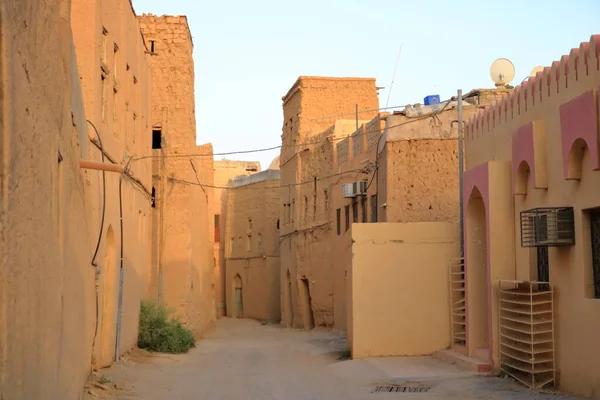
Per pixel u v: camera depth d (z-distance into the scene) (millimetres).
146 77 21594
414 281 17922
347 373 15227
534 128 12305
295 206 35594
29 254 5797
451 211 21000
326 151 31562
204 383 13914
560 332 11695
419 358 17094
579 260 11008
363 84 35844
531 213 11922
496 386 12258
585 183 10805
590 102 10258
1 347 4949
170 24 26203
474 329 15688
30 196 5863
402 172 21266
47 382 6559
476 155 16500
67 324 8195
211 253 41250
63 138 7973
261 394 12492
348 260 19203
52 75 7043
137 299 18891
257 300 45250
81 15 13508
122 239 15977
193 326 25922
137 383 13086
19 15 5484
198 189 30047
